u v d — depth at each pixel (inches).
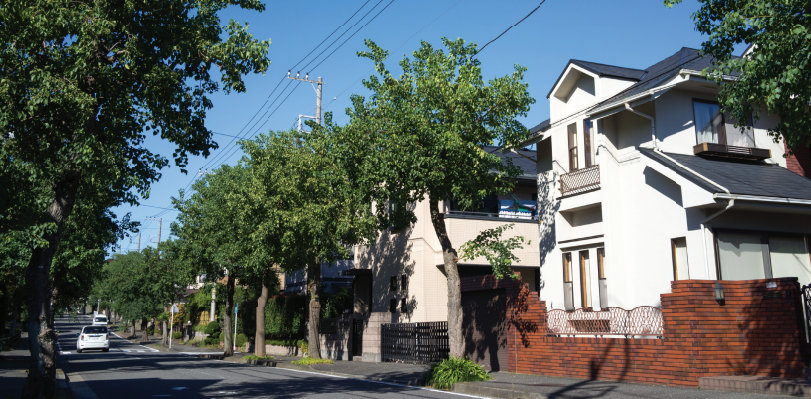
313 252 877.8
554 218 725.3
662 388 442.0
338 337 1075.3
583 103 706.2
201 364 960.3
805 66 376.8
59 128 401.7
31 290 404.5
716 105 627.8
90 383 608.4
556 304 706.8
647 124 611.8
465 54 583.2
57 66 378.3
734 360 444.5
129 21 414.3
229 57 434.3
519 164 992.2
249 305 1539.1
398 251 983.0
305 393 497.4
